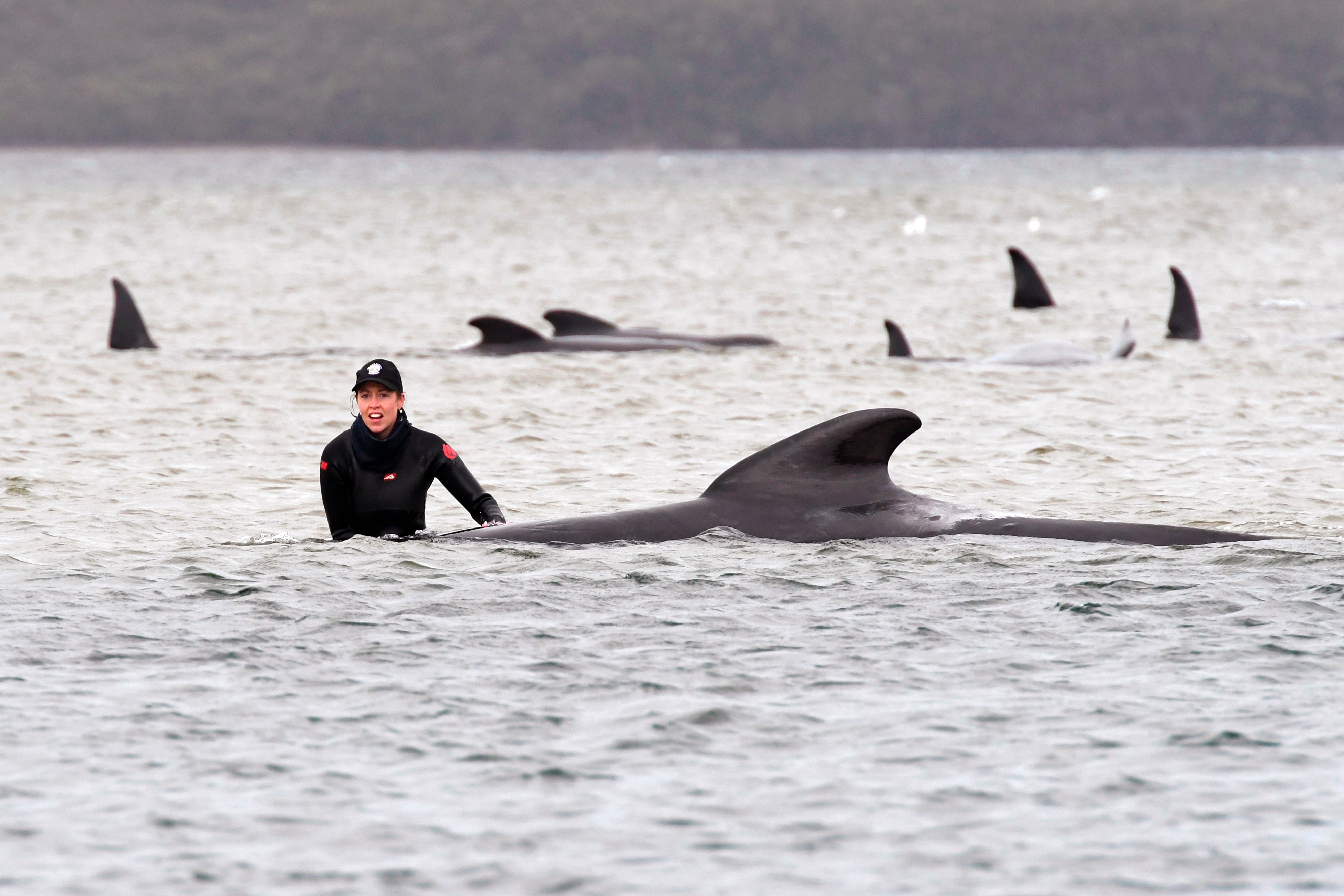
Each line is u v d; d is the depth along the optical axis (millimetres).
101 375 92875
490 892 25344
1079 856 26531
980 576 43625
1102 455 67875
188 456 68062
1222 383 90562
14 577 44781
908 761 30578
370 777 29828
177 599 42125
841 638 38375
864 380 92562
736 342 109688
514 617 40125
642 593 42188
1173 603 41094
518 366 98188
